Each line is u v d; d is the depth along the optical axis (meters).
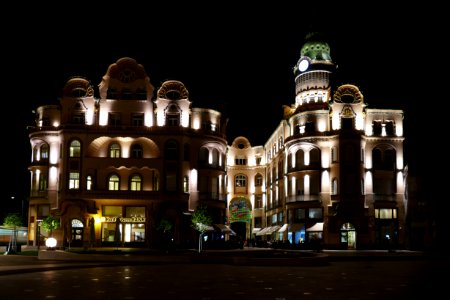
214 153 76.94
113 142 72.62
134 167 70.81
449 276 29.30
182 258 40.09
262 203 98.81
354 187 73.50
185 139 73.19
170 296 19.88
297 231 75.06
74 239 69.19
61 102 72.88
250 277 27.75
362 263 42.06
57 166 73.25
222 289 22.17
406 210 75.69
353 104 75.88
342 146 74.00
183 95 74.50
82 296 19.78
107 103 73.12
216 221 75.25
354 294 20.88
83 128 71.06
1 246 84.19
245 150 101.00
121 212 70.56
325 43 83.88
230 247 67.69
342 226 73.25
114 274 29.38
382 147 76.06
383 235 74.12
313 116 76.56
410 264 40.84
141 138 72.38
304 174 75.62
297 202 75.62
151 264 38.72
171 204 70.69
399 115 76.75
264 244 81.19
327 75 81.00
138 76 74.31
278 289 22.30
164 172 71.44
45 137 74.25
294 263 36.72
